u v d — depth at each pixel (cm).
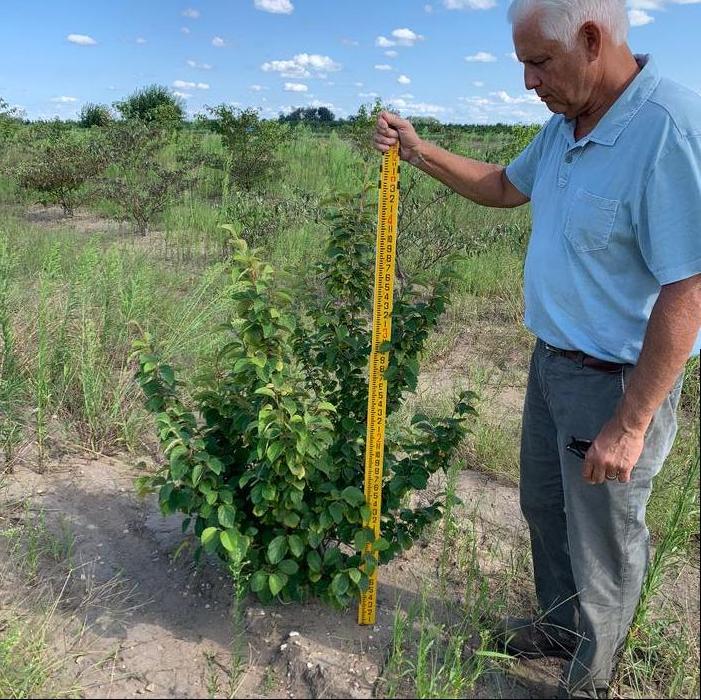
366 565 258
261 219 868
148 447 421
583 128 217
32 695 239
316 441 250
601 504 222
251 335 250
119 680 249
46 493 360
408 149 262
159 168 1172
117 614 282
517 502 386
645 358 200
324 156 1622
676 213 193
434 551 334
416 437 298
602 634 232
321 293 459
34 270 672
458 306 687
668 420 219
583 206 210
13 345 457
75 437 414
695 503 253
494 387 532
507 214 1045
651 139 196
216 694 243
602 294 214
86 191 1216
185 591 298
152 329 518
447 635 274
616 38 200
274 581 251
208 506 252
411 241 762
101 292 522
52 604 285
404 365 266
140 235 1004
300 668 254
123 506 356
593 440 221
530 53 207
